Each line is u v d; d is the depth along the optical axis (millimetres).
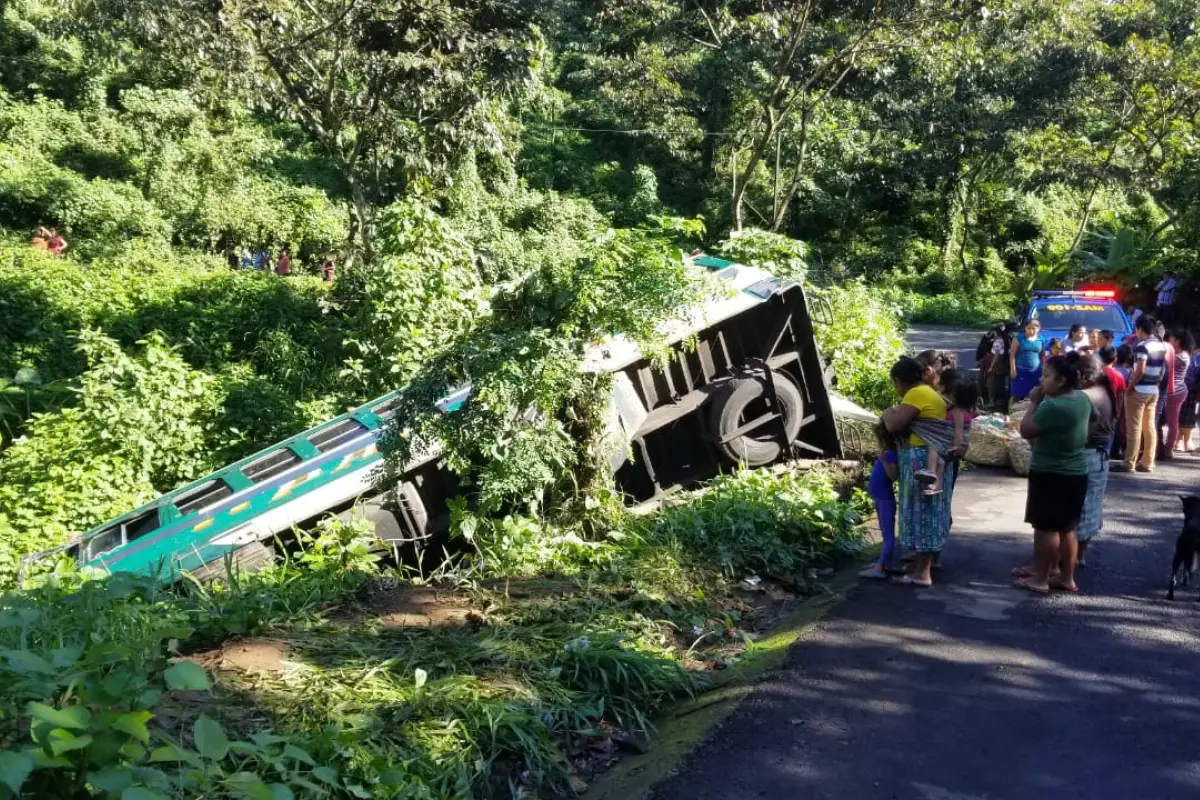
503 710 4441
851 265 42750
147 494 10586
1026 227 45969
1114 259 30969
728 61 26703
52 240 21594
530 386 6828
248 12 16641
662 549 7109
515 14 17828
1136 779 4188
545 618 5762
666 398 9797
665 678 5152
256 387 12328
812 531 7797
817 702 4961
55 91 31500
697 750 4484
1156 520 8523
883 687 5125
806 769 4305
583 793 4215
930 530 6617
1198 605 6328
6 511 9836
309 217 27906
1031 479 6480
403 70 17250
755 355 10516
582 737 4637
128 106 28438
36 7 32656
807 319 10539
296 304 16453
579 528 7754
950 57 25625
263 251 27203
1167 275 25031
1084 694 5020
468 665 4930
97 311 15555
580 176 44000
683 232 8453
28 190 23062
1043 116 31984
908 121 34531
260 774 3488
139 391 11047
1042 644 5676
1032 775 4234
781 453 10422
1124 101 30672
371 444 8641
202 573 7172
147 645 3244
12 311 15094
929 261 44406
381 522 8305
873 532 8312
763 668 5410
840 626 6000
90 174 27906
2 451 11617
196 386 11578
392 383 12719
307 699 4230
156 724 3664
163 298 16062
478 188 30016
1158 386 10484
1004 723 4711
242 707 4066
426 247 13516
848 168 43531
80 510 9852
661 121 38750
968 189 42469
